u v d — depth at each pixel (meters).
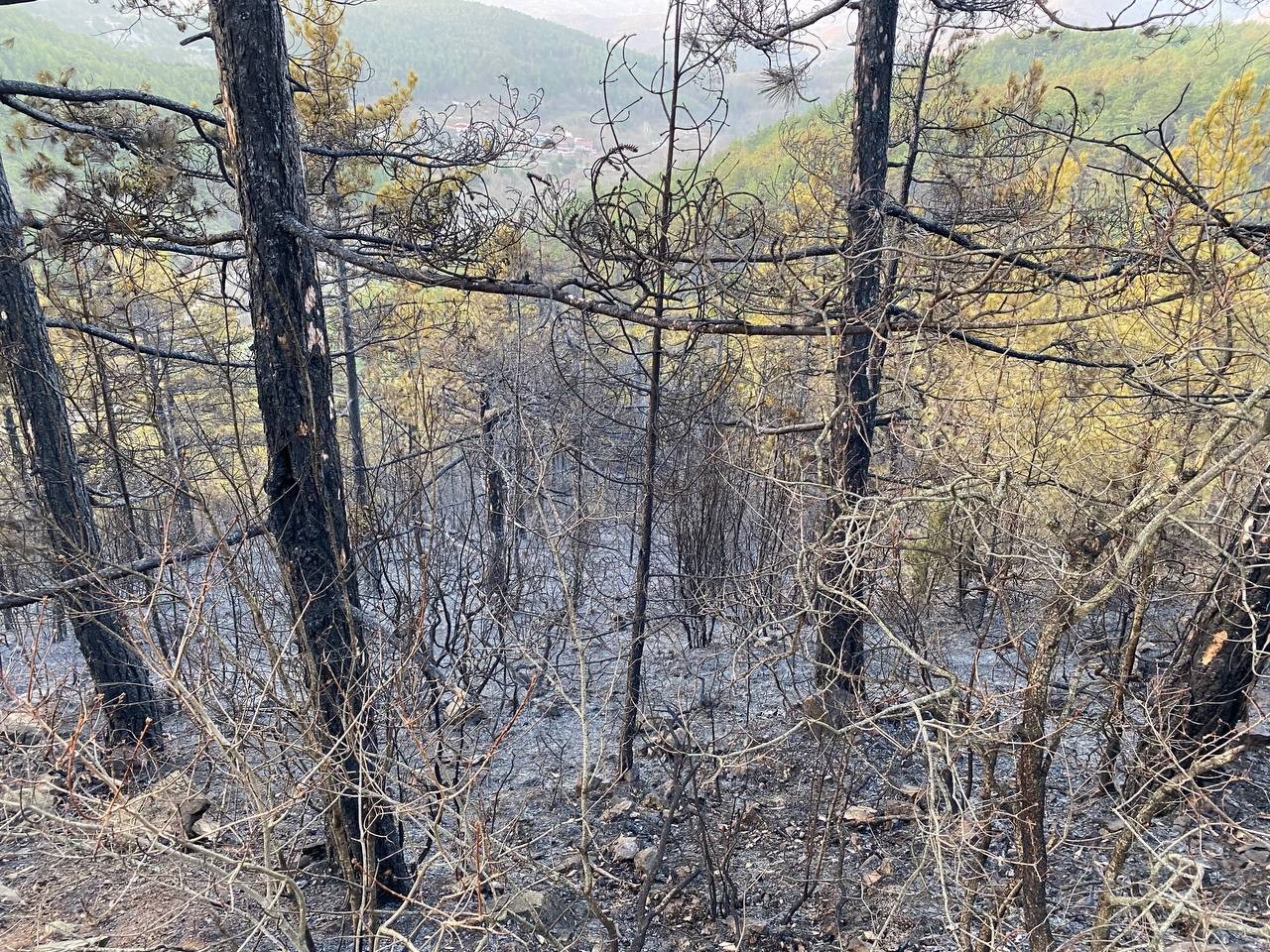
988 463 3.86
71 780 3.18
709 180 4.71
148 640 2.98
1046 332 7.00
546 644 7.96
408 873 5.05
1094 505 3.80
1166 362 3.75
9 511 6.34
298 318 4.24
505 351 10.59
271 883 2.80
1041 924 2.87
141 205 5.67
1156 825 4.68
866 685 5.42
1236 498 4.04
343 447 12.50
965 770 5.76
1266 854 4.12
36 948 2.60
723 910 4.79
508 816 5.84
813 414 7.98
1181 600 6.62
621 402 7.88
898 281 5.00
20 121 5.77
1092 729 4.90
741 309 4.64
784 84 6.75
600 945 4.03
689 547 8.77
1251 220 4.45
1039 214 5.11
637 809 5.95
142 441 9.49
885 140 5.64
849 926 4.55
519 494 7.34
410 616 5.30
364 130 8.70
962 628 6.81
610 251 4.76
